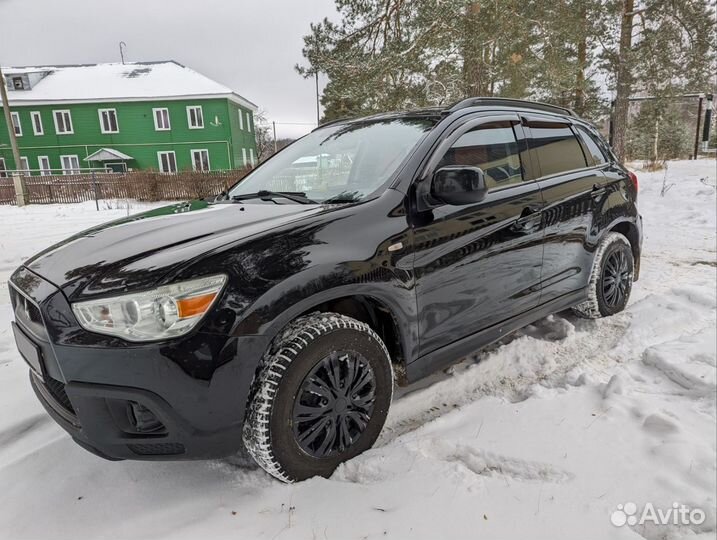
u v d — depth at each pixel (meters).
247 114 38.22
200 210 2.68
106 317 1.75
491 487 1.94
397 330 2.34
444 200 2.32
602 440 2.22
